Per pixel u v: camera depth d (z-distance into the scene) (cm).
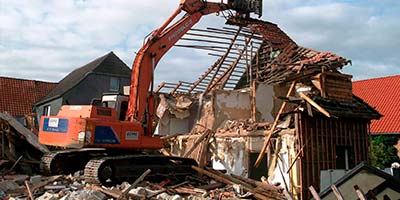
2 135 1381
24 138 1354
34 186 1035
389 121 2388
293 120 1415
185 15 1408
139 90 1247
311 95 1405
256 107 1922
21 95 3494
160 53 1311
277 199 1125
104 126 1141
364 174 709
